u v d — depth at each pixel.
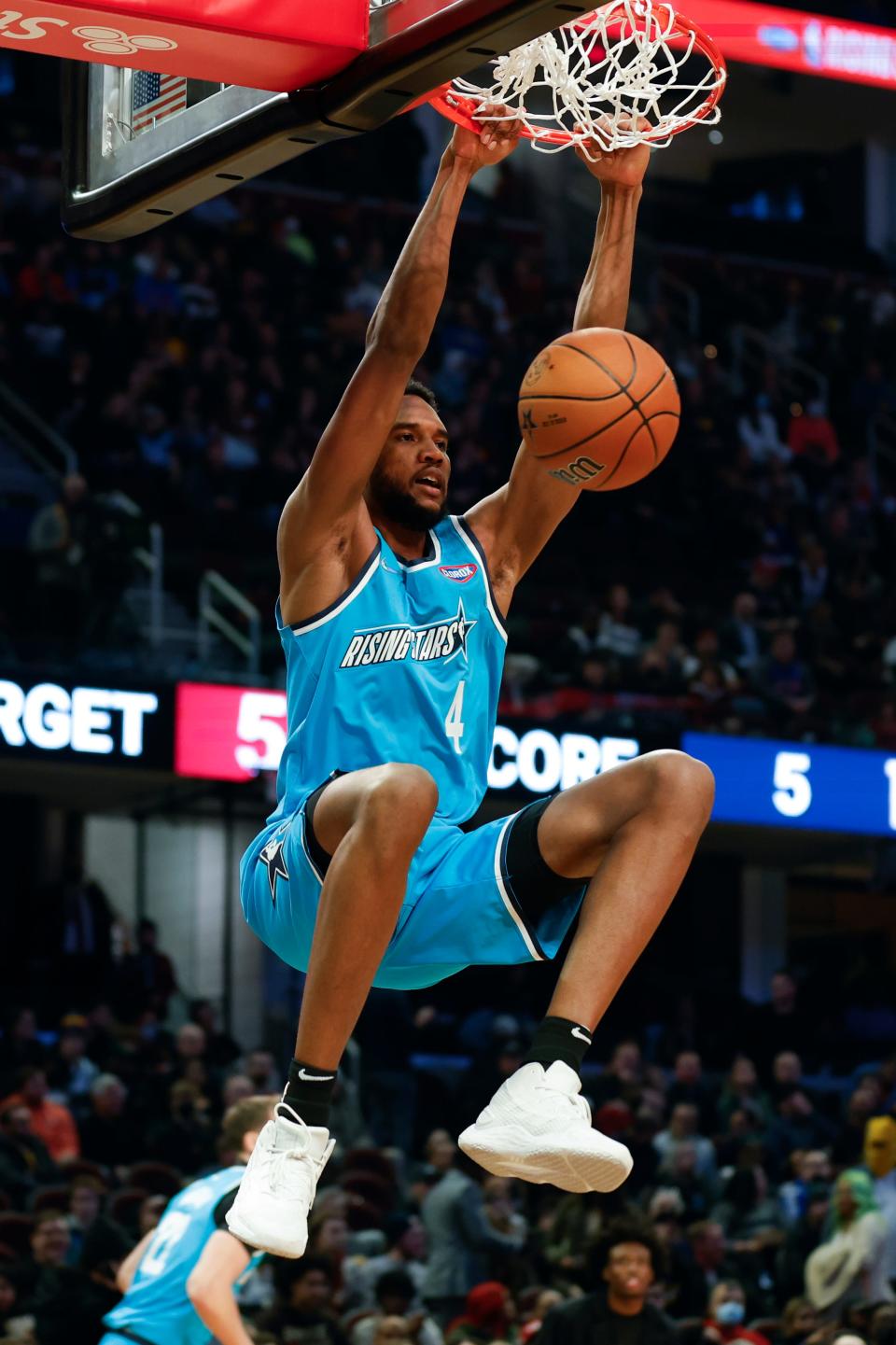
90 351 21.47
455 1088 16.25
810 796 18.41
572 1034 3.90
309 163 25.53
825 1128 16.06
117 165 4.66
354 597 4.40
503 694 18.03
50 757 15.83
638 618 20.75
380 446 4.28
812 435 25.30
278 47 3.86
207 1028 16.27
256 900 4.41
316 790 4.12
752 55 21.41
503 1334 10.09
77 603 17.38
